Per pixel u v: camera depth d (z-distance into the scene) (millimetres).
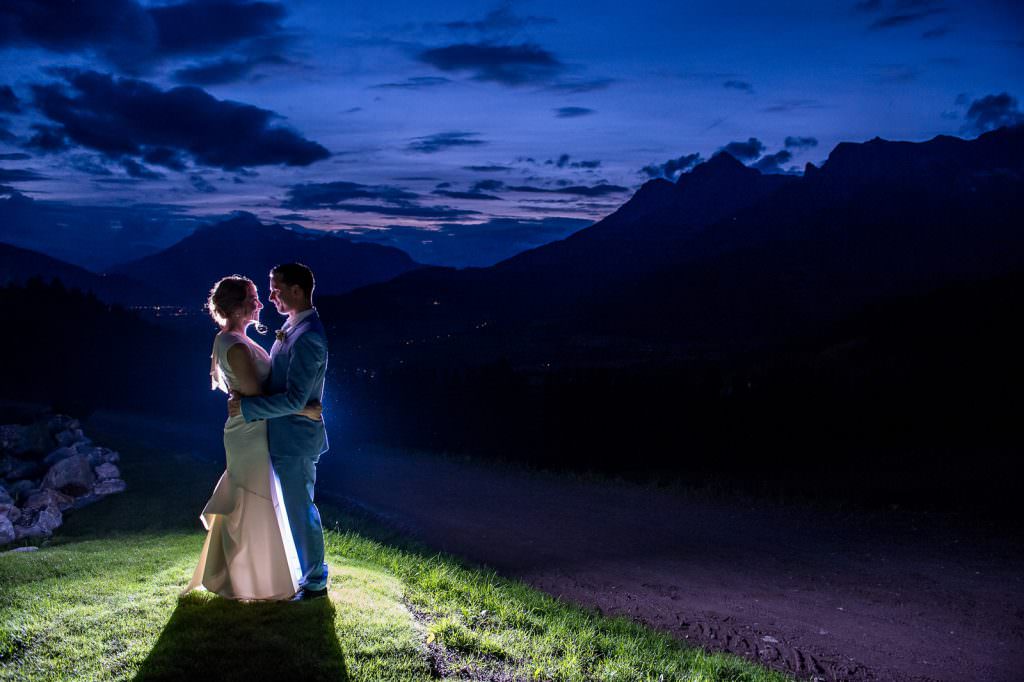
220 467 13242
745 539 9094
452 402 17609
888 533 9195
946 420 15203
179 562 5910
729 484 12594
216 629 4195
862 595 7164
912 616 6664
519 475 13383
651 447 15734
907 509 10250
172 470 13008
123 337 28219
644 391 16156
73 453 13344
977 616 6641
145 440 16969
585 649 5145
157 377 24875
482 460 15031
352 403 19156
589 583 7453
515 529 9531
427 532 9281
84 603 4742
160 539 7520
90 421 20703
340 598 4785
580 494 11680
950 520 9609
